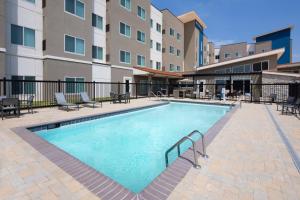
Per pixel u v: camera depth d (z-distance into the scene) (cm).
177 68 3200
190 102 1526
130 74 2106
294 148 414
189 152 382
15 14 1198
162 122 908
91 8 1645
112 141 617
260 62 2100
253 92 1817
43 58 1342
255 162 338
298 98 905
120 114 972
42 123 624
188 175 286
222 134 527
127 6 2064
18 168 302
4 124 605
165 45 2859
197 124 872
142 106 1152
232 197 232
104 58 1870
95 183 259
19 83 1232
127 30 2070
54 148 389
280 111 1005
